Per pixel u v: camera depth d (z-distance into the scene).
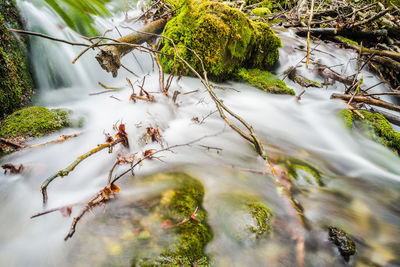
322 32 4.27
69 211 1.43
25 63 2.24
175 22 2.71
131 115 2.04
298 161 1.97
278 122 2.43
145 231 1.40
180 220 1.44
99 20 3.28
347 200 1.73
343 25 4.07
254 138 1.84
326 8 5.66
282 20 5.15
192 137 2.02
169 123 2.10
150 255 1.33
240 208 1.52
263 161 1.84
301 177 1.82
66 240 1.35
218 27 2.56
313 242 1.47
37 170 1.66
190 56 2.62
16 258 1.34
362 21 3.94
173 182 1.62
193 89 2.58
